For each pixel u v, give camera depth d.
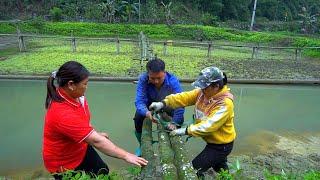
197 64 14.82
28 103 8.91
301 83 12.21
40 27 25.70
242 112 8.91
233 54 18.34
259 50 21.05
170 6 33.59
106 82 11.34
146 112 3.84
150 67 3.77
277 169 5.50
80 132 2.55
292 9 48.72
